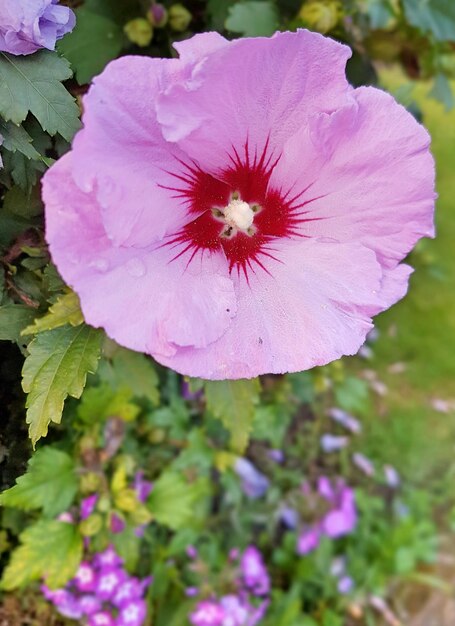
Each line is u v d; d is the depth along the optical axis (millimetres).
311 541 297
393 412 363
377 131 115
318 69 111
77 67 166
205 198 125
